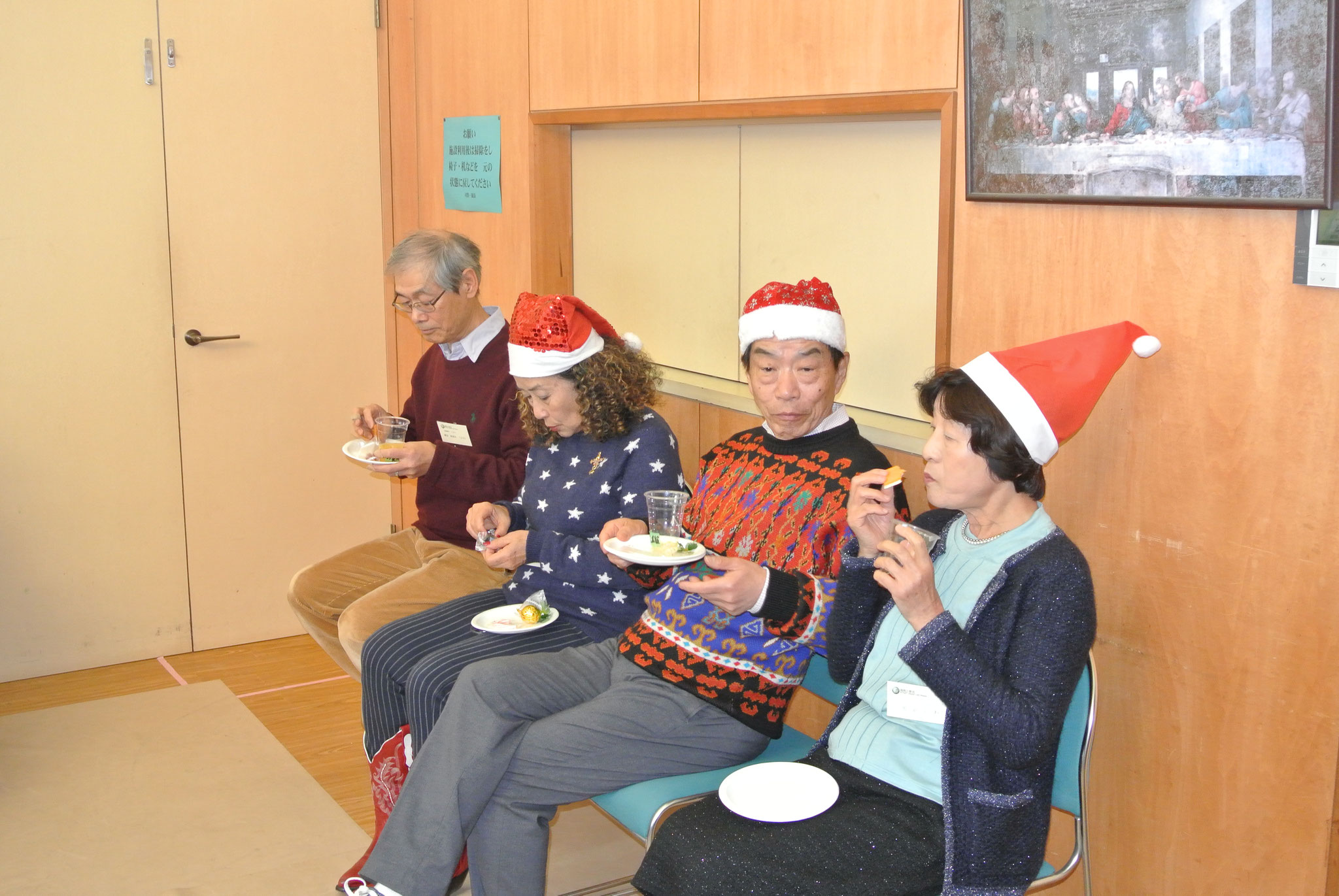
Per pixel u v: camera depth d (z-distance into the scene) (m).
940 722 1.62
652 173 3.01
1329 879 1.56
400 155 3.96
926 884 1.57
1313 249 1.48
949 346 2.05
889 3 2.06
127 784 2.93
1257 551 1.60
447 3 3.58
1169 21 1.57
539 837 1.93
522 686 1.98
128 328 3.63
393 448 2.64
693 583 1.81
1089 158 1.72
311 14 3.78
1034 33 1.76
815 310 1.98
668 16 2.63
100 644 3.73
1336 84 1.40
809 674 2.08
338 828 2.72
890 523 1.74
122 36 3.50
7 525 3.53
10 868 2.53
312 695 3.52
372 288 4.03
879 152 2.35
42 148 3.43
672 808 1.81
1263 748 1.62
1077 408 1.57
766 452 2.08
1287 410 1.55
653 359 3.11
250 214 3.77
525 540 2.34
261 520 3.94
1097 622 1.76
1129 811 1.81
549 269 3.33
